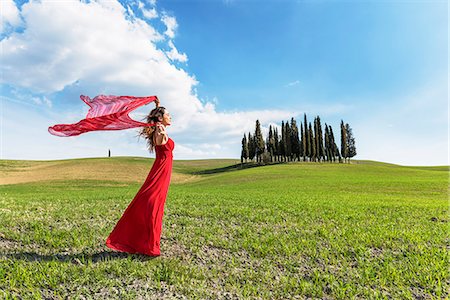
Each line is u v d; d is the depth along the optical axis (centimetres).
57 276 482
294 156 9281
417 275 560
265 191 2653
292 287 512
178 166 10812
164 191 604
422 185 3353
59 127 525
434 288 514
